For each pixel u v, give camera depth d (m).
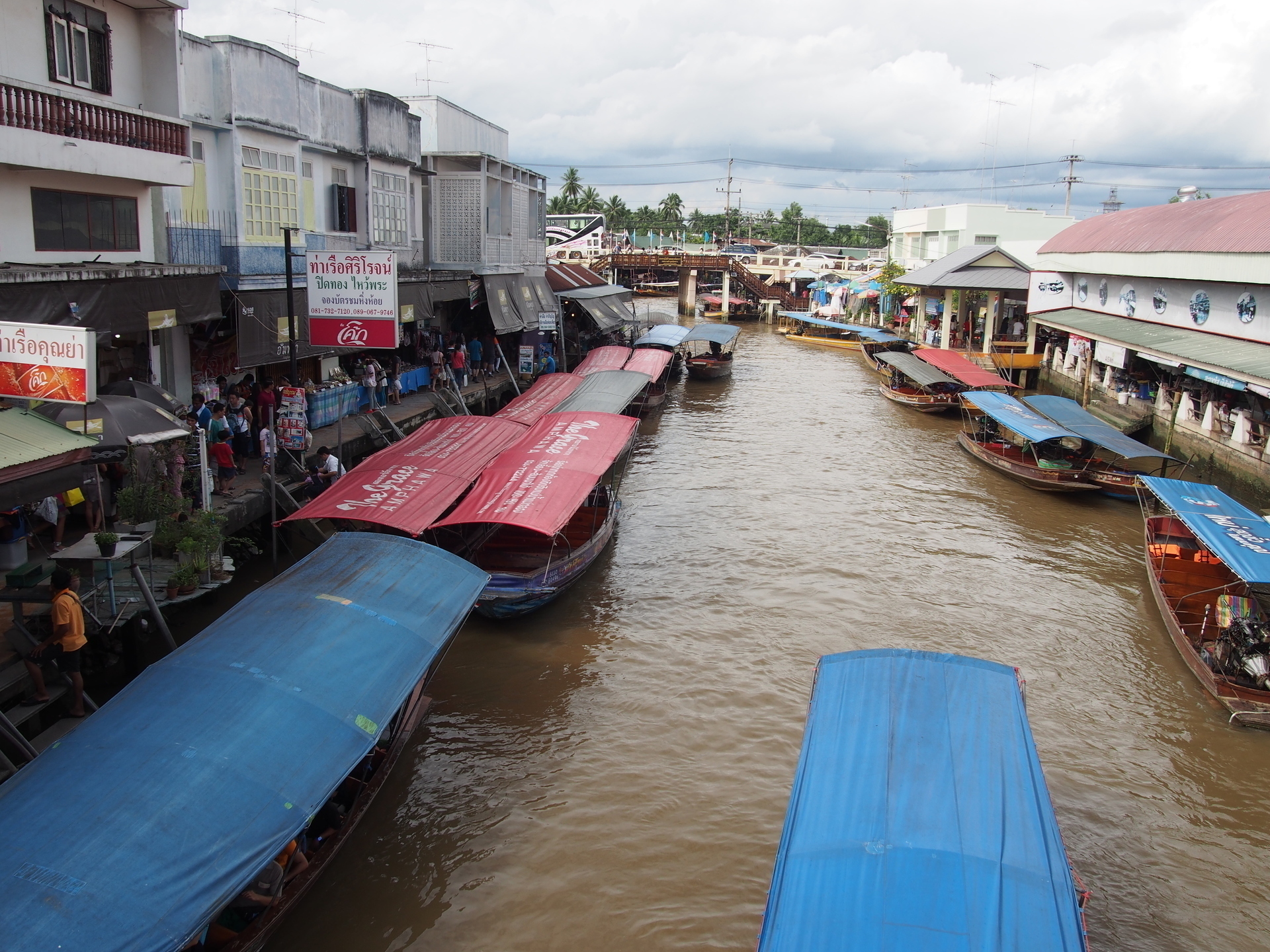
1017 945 6.43
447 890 9.77
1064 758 12.38
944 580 18.14
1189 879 10.29
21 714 9.62
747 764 11.97
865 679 9.59
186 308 15.48
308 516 14.15
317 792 7.68
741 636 15.45
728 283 68.88
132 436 11.75
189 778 7.25
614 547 19.42
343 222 23.78
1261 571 14.14
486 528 17.38
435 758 11.92
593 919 9.42
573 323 43.03
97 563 11.80
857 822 7.59
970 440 28.83
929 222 57.62
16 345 9.91
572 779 11.59
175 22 15.98
